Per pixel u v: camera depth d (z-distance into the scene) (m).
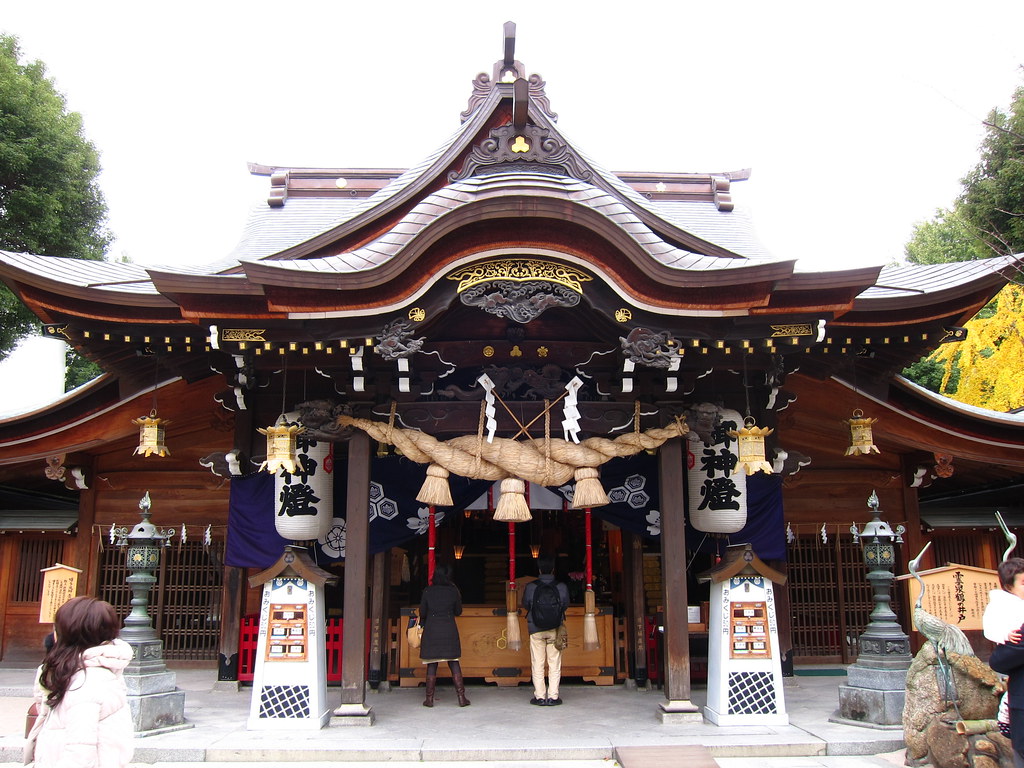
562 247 6.98
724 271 6.76
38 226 18.00
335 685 9.68
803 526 11.05
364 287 6.83
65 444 10.54
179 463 11.19
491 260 7.05
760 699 7.24
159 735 6.89
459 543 11.84
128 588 11.03
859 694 7.15
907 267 9.75
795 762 6.28
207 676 10.39
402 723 7.39
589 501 7.56
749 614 7.43
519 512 7.50
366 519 7.73
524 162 8.11
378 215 9.30
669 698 7.40
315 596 7.38
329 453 8.55
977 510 11.75
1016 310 15.84
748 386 8.73
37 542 11.47
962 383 17.20
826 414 10.81
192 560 11.12
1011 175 13.13
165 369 10.05
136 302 7.80
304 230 12.30
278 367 7.90
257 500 9.16
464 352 7.92
